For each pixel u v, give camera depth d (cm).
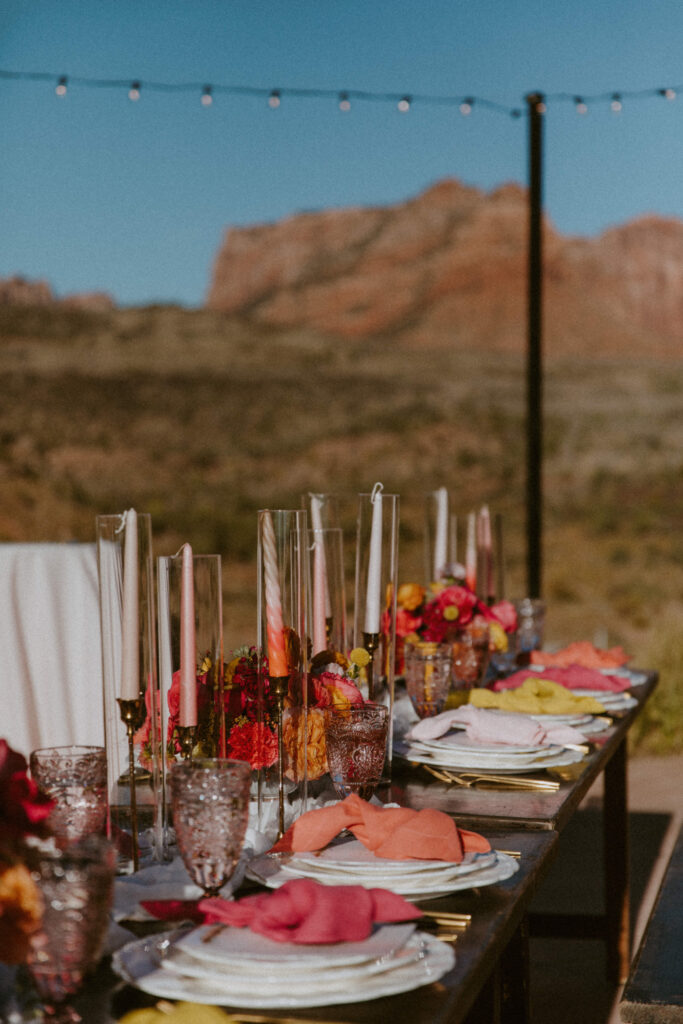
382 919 111
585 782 183
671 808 496
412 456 2517
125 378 2623
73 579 296
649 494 2364
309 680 166
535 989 308
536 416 516
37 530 2262
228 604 1977
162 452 2464
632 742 602
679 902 199
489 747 185
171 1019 93
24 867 95
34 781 127
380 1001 102
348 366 2816
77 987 98
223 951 104
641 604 2083
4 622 288
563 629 1958
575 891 394
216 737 137
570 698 227
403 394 2692
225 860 116
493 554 301
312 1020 98
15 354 2628
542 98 510
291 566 145
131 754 128
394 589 183
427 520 264
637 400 2580
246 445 2506
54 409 2500
